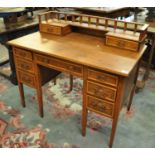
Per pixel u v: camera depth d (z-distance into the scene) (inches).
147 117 77.2
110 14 105.3
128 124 73.5
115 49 59.4
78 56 54.7
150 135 69.1
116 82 50.4
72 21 74.4
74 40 66.2
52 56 57.2
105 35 61.8
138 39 56.7
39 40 65.9
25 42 64.1
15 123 73.0
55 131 69.9
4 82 98.4
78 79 101.3
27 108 80.9
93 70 52.4
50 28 70.4
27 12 97.8
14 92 91.0
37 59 62.4
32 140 66.3
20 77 72.3
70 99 86.7
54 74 78.0
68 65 56.6
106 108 56.5
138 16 100.7
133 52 57.5
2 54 124.9
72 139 66.9
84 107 61.2
